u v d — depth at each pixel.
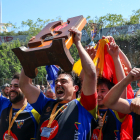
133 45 27.09
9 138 2.53
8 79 26.20
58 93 2.15
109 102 1.90
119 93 1.86
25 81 2.23
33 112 2.58
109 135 2.12
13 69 29.83
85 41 27.11
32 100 2.25
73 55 25.58
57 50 1.62
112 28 28.17
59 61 1.65
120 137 2.10
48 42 1.83
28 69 1.79
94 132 2.13
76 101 2.03
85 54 1.87
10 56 31.48
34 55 1.71
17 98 2.64
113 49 2.41
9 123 2.60
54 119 1.98
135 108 1.92
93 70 1.86
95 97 1.91
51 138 1.89
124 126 2.13
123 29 28.23
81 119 1.92
